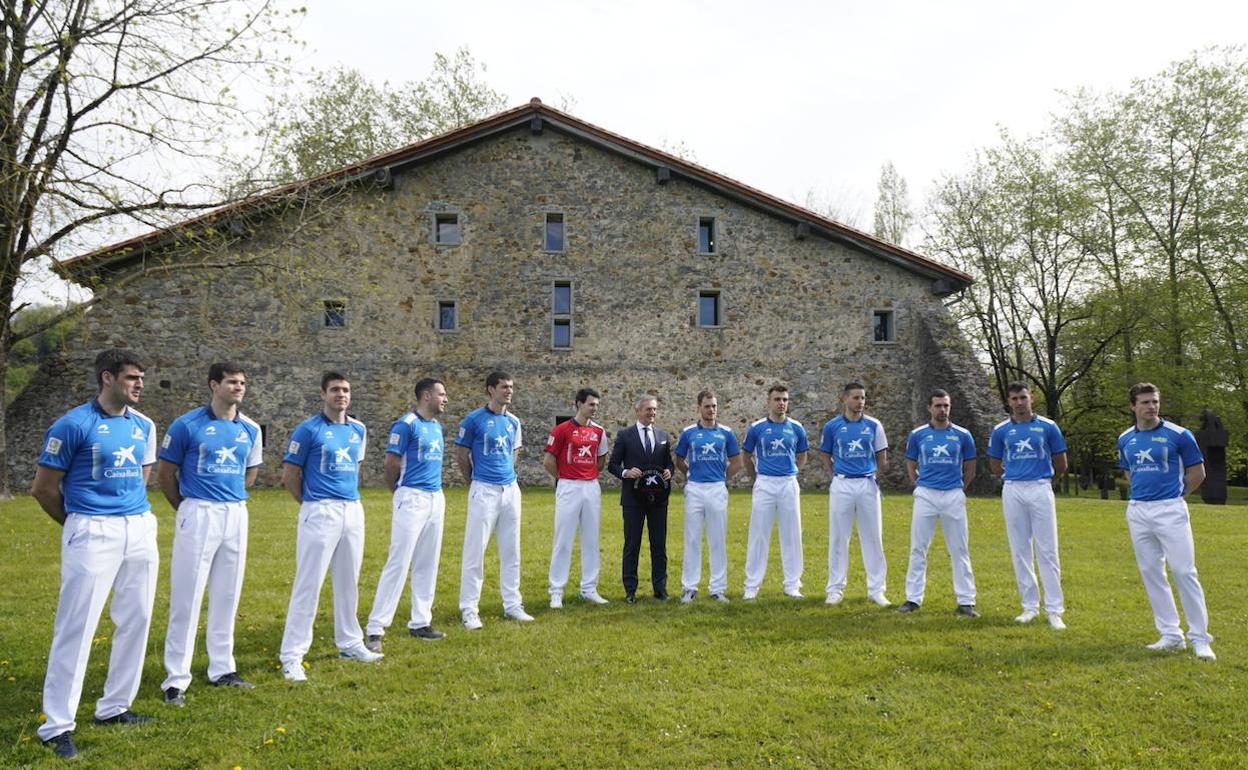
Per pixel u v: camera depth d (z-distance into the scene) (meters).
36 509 12.55
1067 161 25.64
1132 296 24.88
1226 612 6.30
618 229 19.64
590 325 19.39
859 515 6.89
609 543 9.83
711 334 19.70
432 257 18.97
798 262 20.11
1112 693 4.43
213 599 4.66
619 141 19.28
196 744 3.80
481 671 4.87
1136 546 5.46
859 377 20.05
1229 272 24.12
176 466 4.53
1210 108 23.56
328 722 4.07
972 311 28.27
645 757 3.70
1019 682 4.64
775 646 5.36
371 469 18.31
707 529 7.13
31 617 6.17
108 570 3.95
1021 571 6.20
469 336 18.97
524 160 19.48
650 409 7.08
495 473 6.19
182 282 18.03
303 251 18.45
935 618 6.16
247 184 13.52
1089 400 27.33
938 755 3.73
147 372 17.70
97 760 3.64
